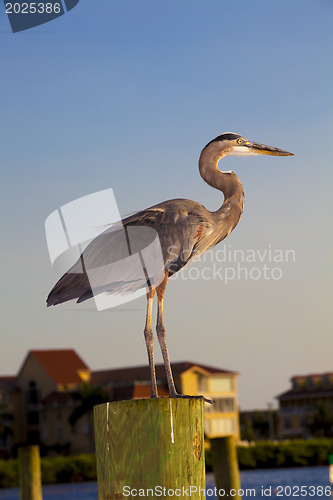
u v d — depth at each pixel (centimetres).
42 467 8375
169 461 419
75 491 7231
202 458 434
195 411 431
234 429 9819
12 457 10638
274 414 12419
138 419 423
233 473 1057
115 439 428
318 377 12212
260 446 9169
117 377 9906
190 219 595
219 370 9981
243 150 667
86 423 10100
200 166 661
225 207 635
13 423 10712
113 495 426
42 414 10588
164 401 423
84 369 10856
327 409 11825
